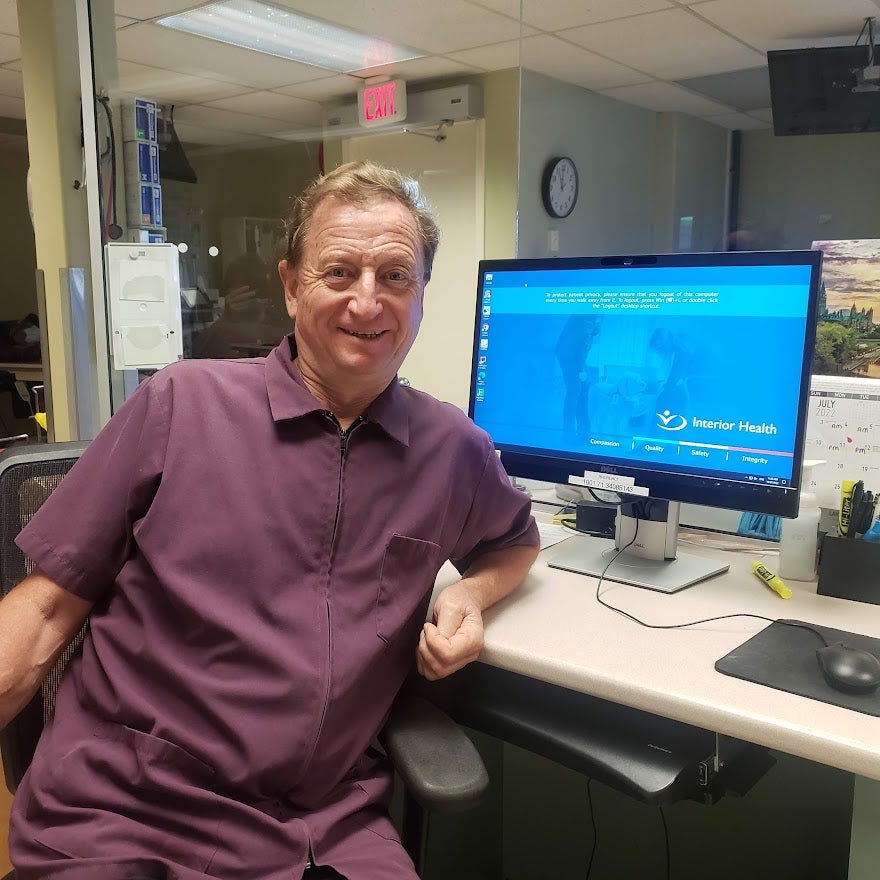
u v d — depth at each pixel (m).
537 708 0.95
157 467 0.90
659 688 0.82
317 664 0.86
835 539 1.10
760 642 0.93
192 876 0.77
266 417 0.93
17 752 0.96
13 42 3.27
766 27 3.05
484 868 1.61
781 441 1.05
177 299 2.13
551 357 1.26
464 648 0.91
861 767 0.70
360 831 0.88
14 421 5.27
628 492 1.18
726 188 4.09
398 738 0.88
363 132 4.34
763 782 1.37
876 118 3.11
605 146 3.96
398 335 0.96
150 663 0.87
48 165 2.08
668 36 3.19
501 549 1.13
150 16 3.13
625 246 4.08
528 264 1.27
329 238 0.92
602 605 1.06
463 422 1.05
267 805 0.85
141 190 2.13
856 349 1.30
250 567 0.88
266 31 3.31
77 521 0.90
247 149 5.45
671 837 1.47
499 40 3.30
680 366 1.13
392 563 0.94
